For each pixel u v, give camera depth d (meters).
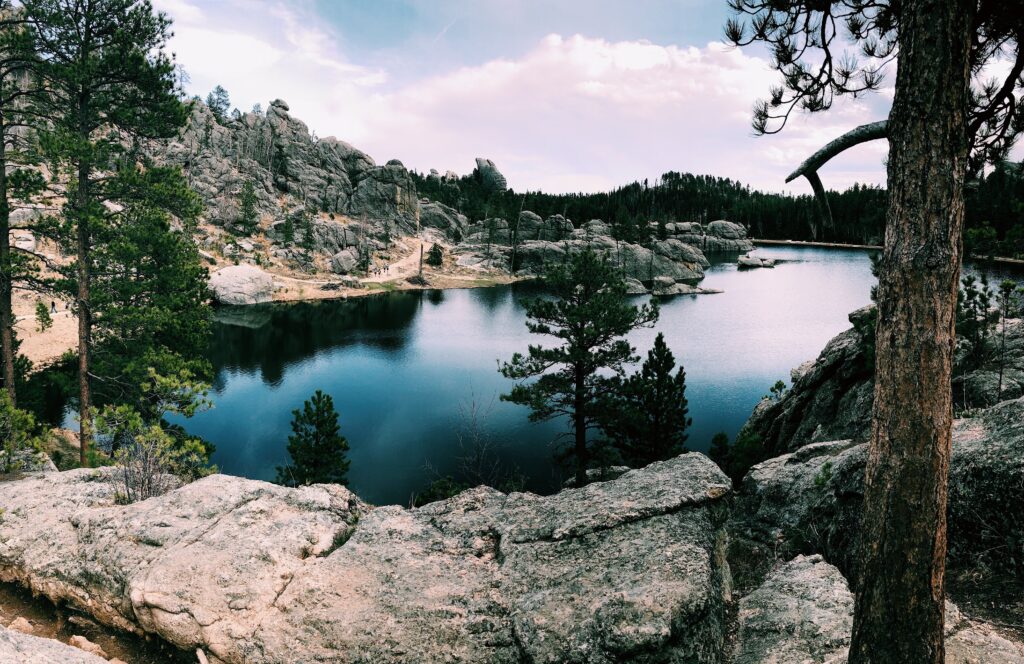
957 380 15.73
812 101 6.83
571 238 139.00
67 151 16.95
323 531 7.68
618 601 5.40
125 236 19.47
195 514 7.81
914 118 3.65
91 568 7.13
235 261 94.50
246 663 5.81
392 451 30.28
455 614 5.89
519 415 36.28
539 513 7.45
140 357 20.09
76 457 19.22
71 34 17.72
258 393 41.28
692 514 6.84
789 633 5.77
